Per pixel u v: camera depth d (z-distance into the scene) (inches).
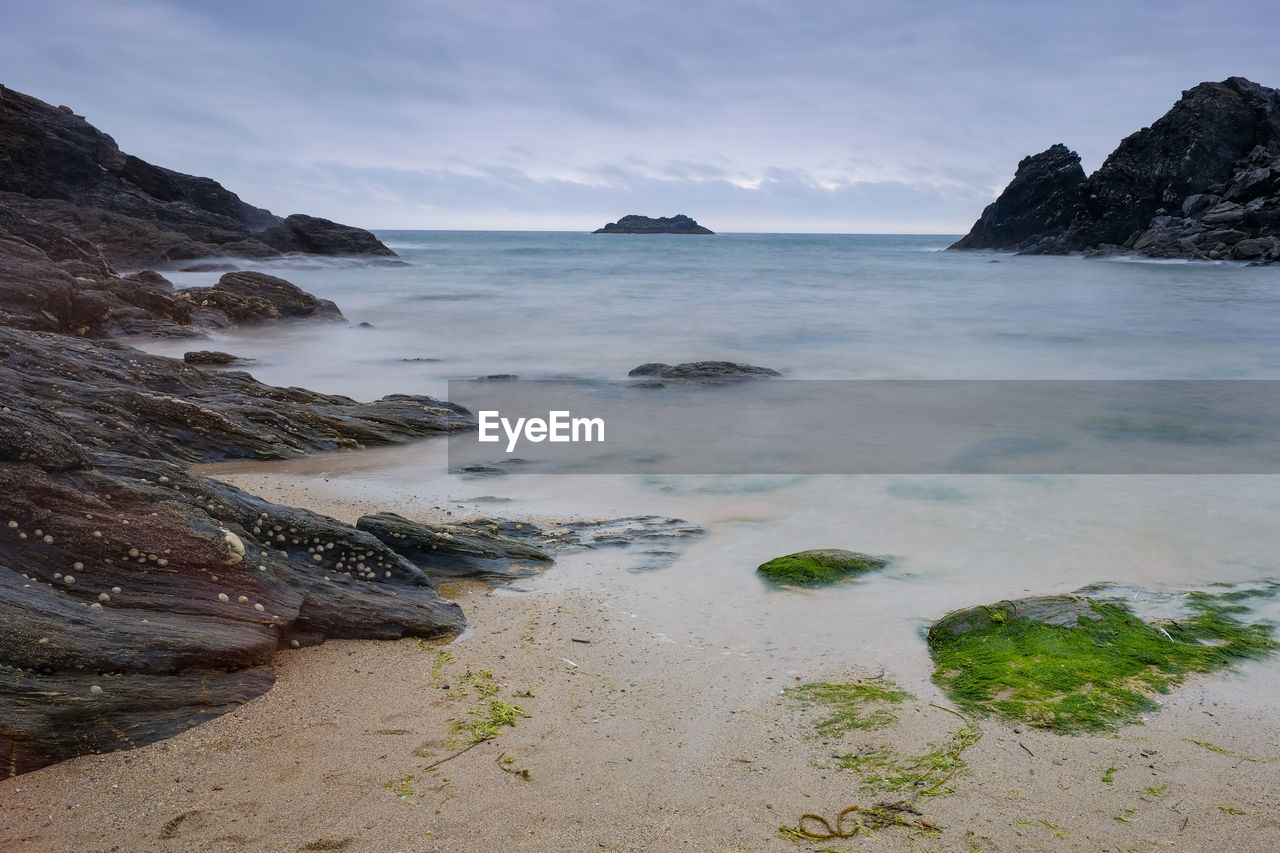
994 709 218.8
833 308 1396.4
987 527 362.3
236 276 1152.2
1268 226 2571.4
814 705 221.6
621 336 1053.2
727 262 3011.8
